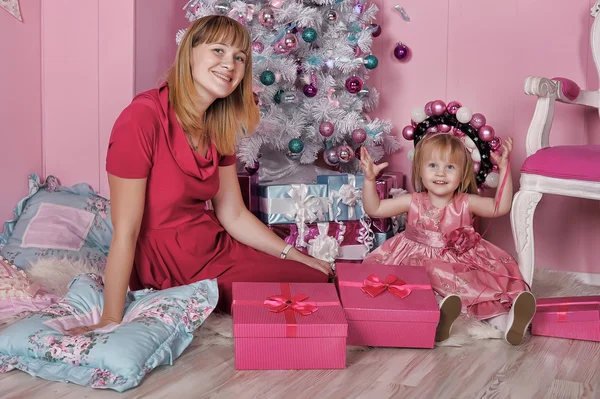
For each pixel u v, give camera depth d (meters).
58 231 2.62
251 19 2.74
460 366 1.83
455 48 3.30
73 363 1.67
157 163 2.06
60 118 2.89
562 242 3.09
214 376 1.72
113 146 1.99
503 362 1.87
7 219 2.74
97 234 2.71
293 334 1.76
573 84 2.56
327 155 3.02
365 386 1.67
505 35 3.19
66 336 1.72
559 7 3.08
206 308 1.90
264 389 1.64
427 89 3.37
